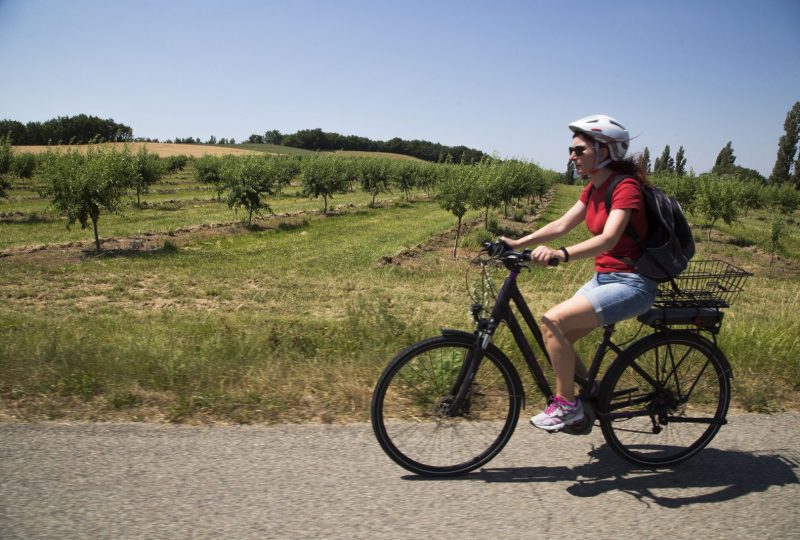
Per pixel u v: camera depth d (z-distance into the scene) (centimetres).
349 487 254
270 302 1139
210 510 230
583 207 296
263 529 219
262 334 567
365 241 2141
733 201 2547
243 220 2494
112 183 1655
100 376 370
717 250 2306
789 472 282
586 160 272
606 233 258
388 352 469
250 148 12512
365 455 285
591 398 295
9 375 361
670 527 232
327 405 345
